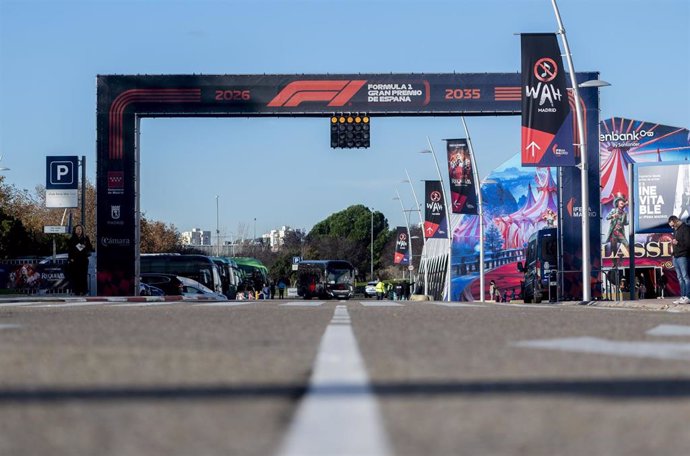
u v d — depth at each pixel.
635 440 7.14
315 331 18.92
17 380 10.60
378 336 17.36
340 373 11.26
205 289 104.69
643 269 117.12
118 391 9.71
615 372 11.31
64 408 8.62
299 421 7.93
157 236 199.75
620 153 125.25
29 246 148.88
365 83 74.44
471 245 136.12
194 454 6.55
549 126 53.06
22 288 111.12
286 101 74.69
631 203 67.12
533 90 53.16
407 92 74.50
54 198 83.00
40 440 7.12
